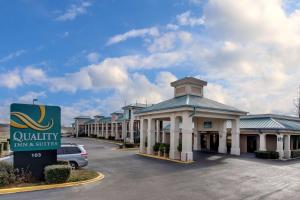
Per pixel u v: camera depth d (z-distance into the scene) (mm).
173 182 14766
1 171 12914
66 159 17406
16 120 13781
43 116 14523
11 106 13758
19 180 13070
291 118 38219
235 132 29453
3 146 28641
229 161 24109
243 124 33812
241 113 28859
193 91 29031
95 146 45406
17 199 10648
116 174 17016
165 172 18062
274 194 12398
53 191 12039
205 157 26797
